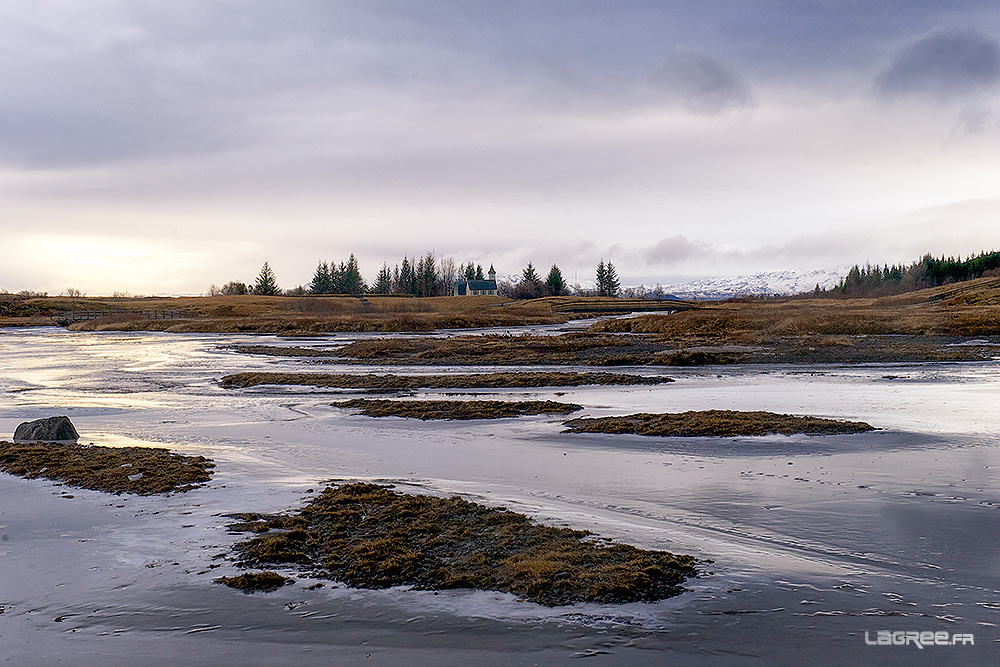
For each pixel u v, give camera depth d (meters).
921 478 13.10
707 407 23.33
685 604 7.68
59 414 24.09
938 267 180.50
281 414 23.36
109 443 18.12
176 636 7.20
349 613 7.66
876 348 47.78
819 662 6.46
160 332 91.56
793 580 8.30
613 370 38.91
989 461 14.54
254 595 8.16
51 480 13.77
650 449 16.50
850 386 29.27
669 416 19.94
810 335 60.75
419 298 173.00
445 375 35.81
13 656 6.80
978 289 113.75
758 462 14.83
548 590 8.09
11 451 16.19
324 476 14.18
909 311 85.69
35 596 8.22
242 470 14.63
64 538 10.23
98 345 66.50
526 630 7.17
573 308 141.75
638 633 7.06
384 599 8.01
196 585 8.48
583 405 24.27
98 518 11.16
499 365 42.94
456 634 7.12
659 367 40.09
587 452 16.39
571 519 10.81
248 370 41.22
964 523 10.36
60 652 6.88
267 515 11.17
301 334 80.00
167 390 31.64
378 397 27.97
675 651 6.69
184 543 9.94
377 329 88.12
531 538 9.80
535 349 51.12
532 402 23.86
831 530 10.17
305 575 8.77
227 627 7.37
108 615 7.70
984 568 8.64
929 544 9.52
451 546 9.62
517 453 16.44
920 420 19.80
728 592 7.97
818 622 7.24
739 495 12.21
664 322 73.38
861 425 18.30
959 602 7.70
